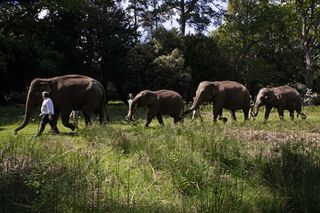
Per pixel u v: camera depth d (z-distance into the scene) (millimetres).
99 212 5969
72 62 44031
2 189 6039
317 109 37188
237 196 6547
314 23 52406
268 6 56281
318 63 60625
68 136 15727
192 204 6645
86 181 6824
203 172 7938
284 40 58094
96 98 18531
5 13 38344
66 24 43406
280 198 6711
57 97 17781
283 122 20125
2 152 7938
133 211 6195
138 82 42031
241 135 13688
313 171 7910
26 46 37219
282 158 8555
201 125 15195
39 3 38094
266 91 24781
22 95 47156
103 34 43719
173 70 40781
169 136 11984
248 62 59625
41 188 6156
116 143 11609
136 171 8891
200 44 45438
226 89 22125
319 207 6523
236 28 57344
